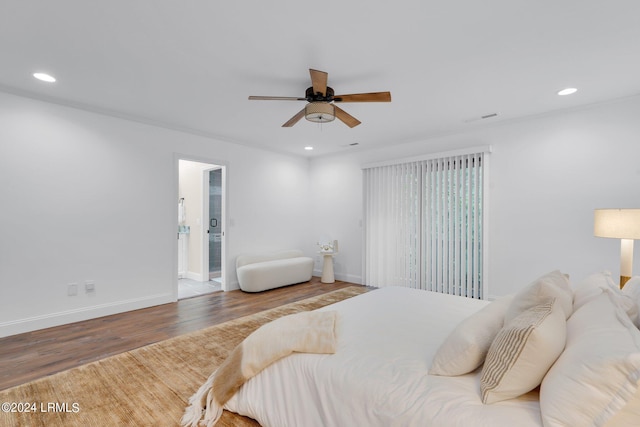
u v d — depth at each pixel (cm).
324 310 221
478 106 340
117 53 233
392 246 496
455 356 131
